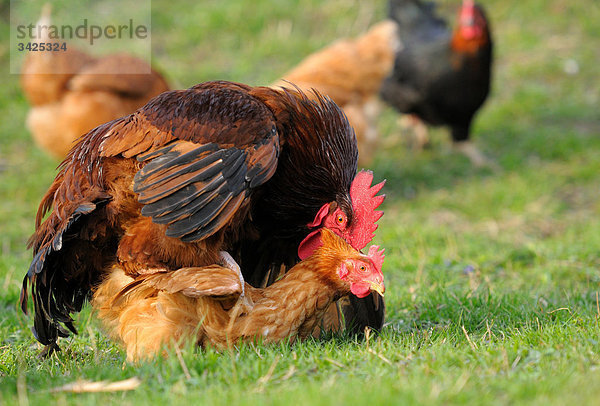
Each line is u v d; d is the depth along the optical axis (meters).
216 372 4.54
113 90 10.87
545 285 7.86
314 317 5.34
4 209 11.66
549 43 18.64
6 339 6.27
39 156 13.79
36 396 4.36
